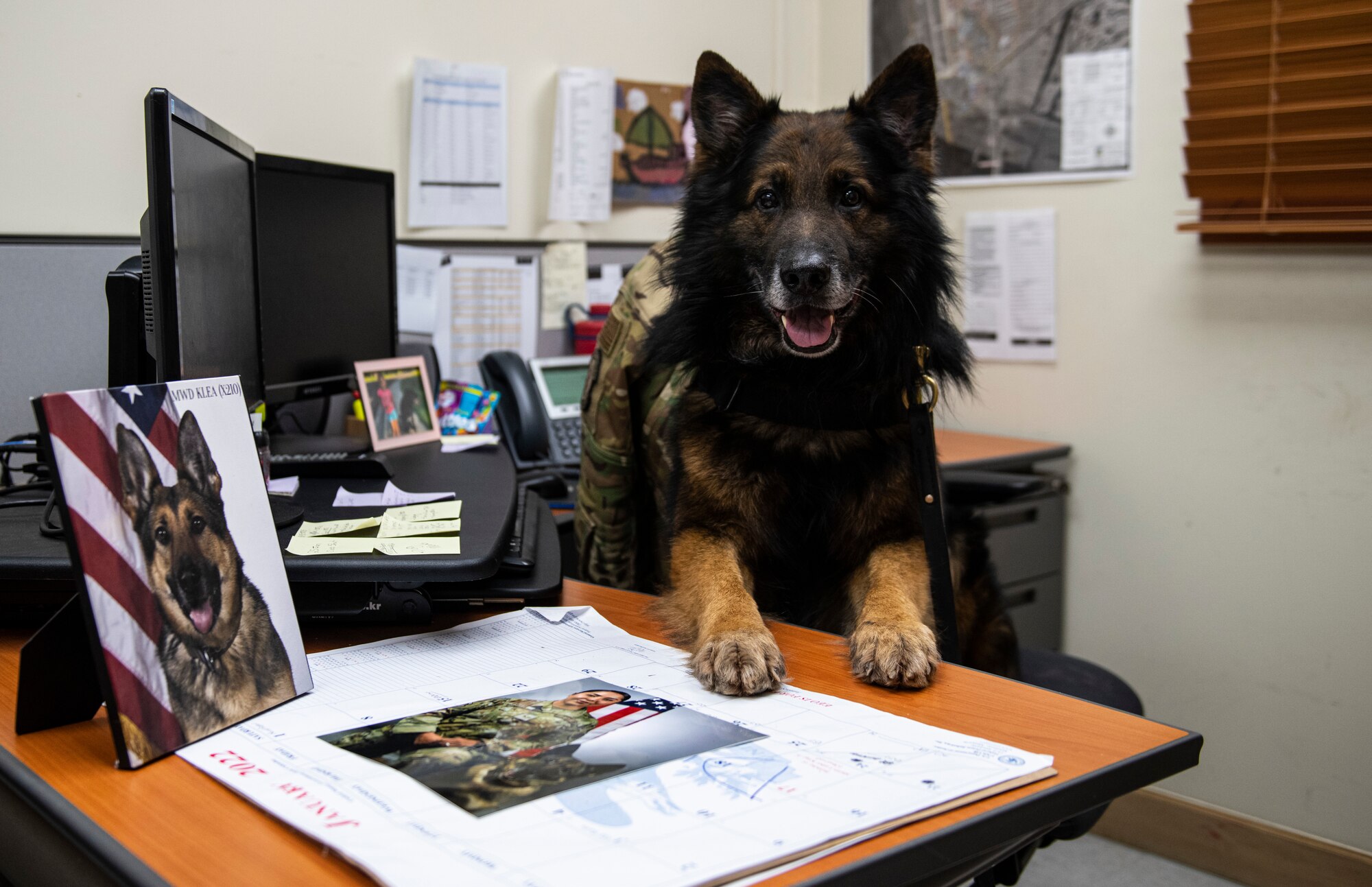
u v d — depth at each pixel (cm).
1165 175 251
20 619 102
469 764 71
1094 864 250
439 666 95
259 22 216
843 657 106
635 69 281
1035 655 192
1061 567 276
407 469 158
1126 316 262
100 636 70
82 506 70
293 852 61
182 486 79
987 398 296
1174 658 258
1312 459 230
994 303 291
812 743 77
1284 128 223
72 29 193
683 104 288
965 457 252
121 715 71
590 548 187
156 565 75
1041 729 84
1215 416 246
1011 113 282
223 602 81
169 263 90
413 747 75
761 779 70
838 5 321
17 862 78
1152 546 261
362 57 232
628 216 285
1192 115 239
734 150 155
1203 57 235
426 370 205
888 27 309
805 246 137
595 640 106
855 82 320
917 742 78
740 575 128
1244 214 233
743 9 305
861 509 137
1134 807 258
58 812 66
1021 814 69
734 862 58
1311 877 231
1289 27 220
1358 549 224
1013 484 229
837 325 138
